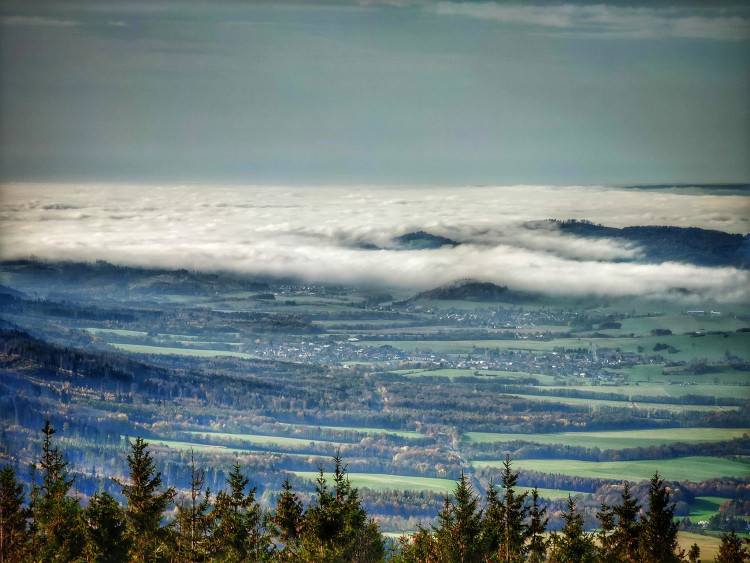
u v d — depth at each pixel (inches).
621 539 5644.7
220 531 5551.2
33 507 5570.9
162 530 5477.4
